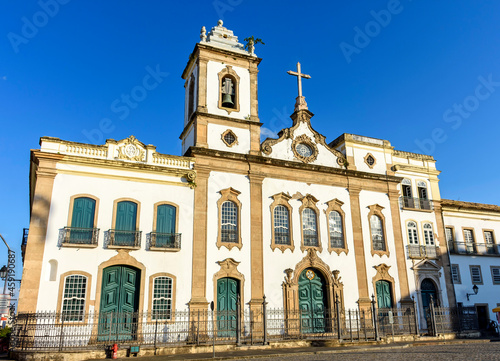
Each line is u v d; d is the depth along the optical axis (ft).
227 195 78.13
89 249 65.98
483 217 108.17
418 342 70.90
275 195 82.28
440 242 97.45
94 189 69.05
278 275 78.02
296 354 56.08
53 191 66.28
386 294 87.25
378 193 93.40
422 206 98.48
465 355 49.21
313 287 81.46
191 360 50.52
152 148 74.90
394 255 90.43
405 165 99.66
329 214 86.79
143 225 70.64
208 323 69.72
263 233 79.30
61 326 58.90
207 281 72.08
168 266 70.23
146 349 57.16
